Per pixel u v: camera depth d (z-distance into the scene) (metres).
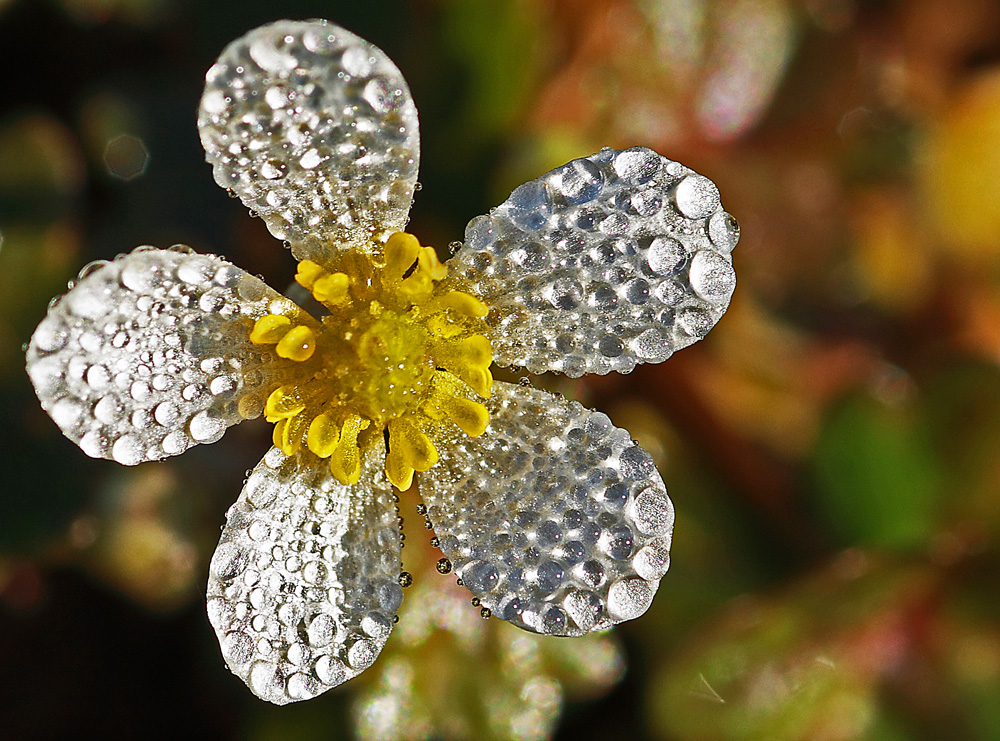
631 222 0.05
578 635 0.05
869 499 0.06
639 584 0.05
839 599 0.06
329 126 0.05
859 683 0.06
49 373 0.05
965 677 0.06
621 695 0.06
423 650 0.06
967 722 0.06
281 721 0.06
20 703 0.06
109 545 0.06
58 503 0.06
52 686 0.06
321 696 0.06
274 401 0.05
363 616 0.05
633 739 0.06
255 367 0.06
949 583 0.06
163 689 0.06
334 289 0.05
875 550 0.06
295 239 0.05
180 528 0.06
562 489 0.06
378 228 0.06
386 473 0.06
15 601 0.06
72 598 0.06
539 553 0.05
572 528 0.05
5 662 0.06
